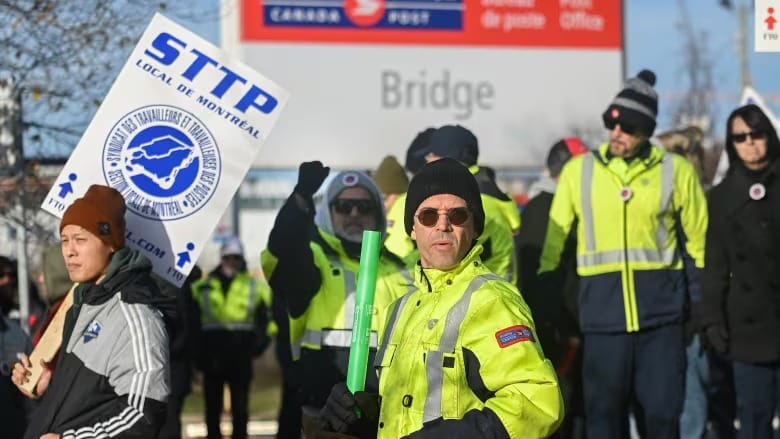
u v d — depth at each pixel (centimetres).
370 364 1216
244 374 2417
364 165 4897
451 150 1390
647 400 1427
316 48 4859
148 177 1130
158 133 1134
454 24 4944
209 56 1144
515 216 1412
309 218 1280
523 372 771
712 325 1459
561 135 4978
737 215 1443
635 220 1416
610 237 1423
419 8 4909
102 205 996
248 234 4862
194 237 1130
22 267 1878
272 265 1286
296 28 4816
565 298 1513
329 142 4900
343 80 4900
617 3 5012
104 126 1130
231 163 1138
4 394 1374
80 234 988
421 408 790
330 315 1292
